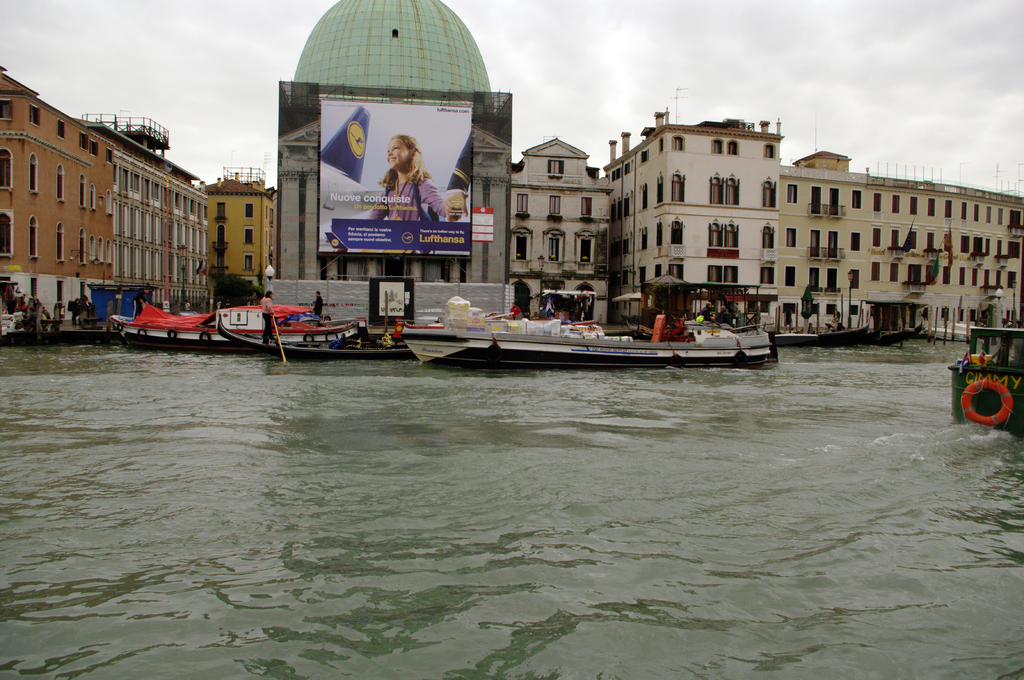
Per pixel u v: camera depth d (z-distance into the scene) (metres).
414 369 20.86
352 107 40.56
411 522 6.14
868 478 7.80
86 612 4.43
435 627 4.27
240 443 9.46
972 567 5.31
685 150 49.56
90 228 43.88
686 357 22.83
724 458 8.77
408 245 41.44
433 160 41.28
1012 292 62.12
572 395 15.20
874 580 5.04
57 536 5.76
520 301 54.66
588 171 58.50
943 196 57.88
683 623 4.36
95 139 44.53
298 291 41.84
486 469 8.04
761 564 5.29
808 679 3.79
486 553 5.43
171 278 58.38
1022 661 4.02
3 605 4.51
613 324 56.62
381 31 48.81
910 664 3.96
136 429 10.49
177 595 4.68
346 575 5.00
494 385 16.81
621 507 6.61
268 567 5.14
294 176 42.34
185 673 3.77
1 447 9.12
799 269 53.28
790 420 12.31
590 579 4.96
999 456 9.08
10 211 36.84
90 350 27.75
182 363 22.19
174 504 6.61
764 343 24.11
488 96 44.28
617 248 58.81
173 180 58.44
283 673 3.78
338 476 7.68
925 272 57.59
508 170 44.06
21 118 36.94
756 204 50.94
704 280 50.09
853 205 54.62
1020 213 62.44
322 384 16.41
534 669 3.84
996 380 10.93
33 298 32.66
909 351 37.91
